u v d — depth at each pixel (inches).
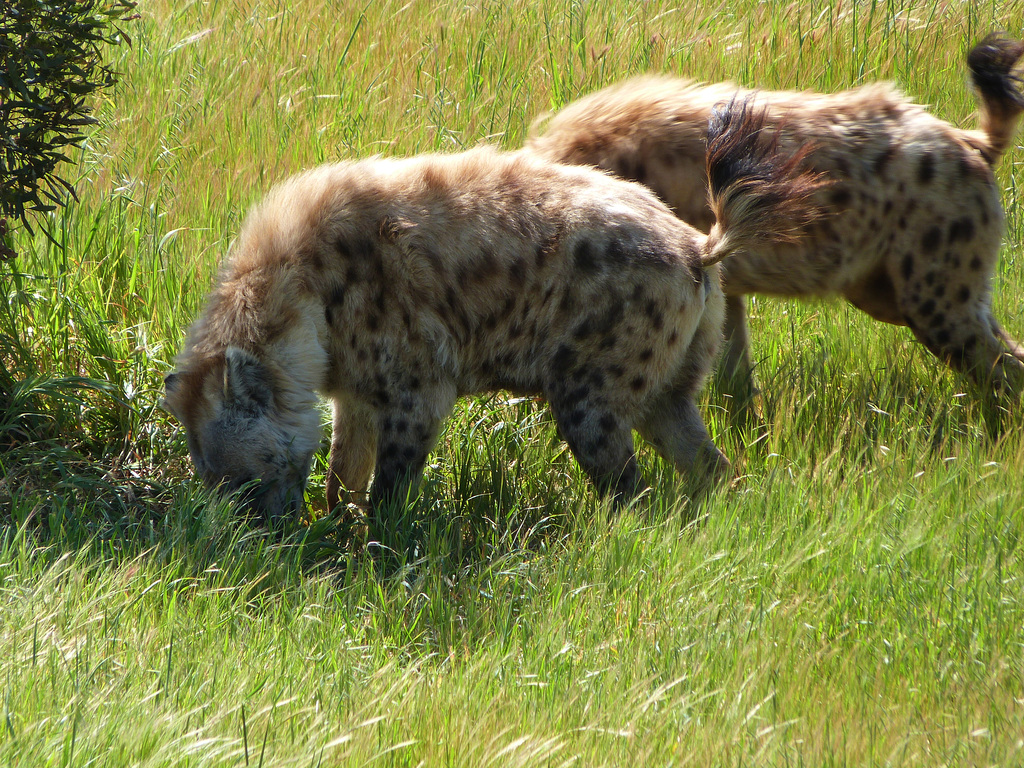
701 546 584.7
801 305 876.6
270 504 633.6
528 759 411.8
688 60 1168.2
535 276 611.8
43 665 451.8
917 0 1334.9
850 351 828.0
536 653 506.9
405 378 630.5
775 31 1232.8
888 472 663.1
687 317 613.3
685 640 511.2
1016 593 542.9
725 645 502.9
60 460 677.9
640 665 489.7
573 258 606.5
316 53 1203.9
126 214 896.9
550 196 619.8
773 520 611.2
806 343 844.6
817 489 651.5
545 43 1222.3
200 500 613.3
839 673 486.3
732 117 624.4
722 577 553.6
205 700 447.2
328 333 631.8
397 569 616.4
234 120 1064.2
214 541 592.1
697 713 451.5
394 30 1262.3
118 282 825.5
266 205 651.5
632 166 721.6
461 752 418.6
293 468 634.2
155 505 674.8
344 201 625.0
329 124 1042.1
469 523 666.8
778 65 1180.5
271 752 407.8
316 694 462.0
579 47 1198.9
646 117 726.5
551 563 596.1
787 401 762.2
